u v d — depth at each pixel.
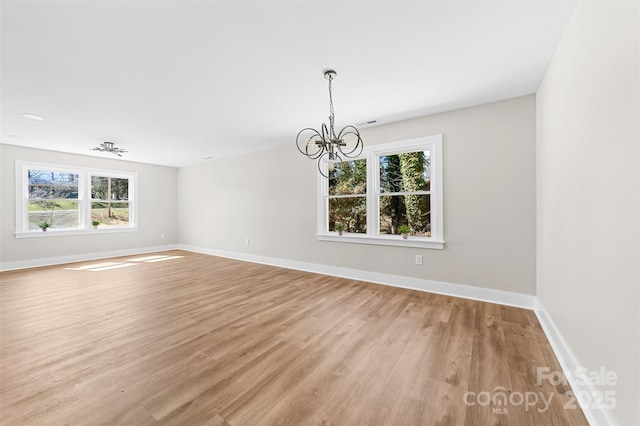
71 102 3.06
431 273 3.50
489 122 3.11
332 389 1.62
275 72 2.45
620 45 1.19
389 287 3.71
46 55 2.14
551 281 2.30
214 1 1.60
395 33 1.92
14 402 1.50
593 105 1.46
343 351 2.05
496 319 2.61
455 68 2.40
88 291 3.56
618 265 1.21
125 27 1.82
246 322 2.58
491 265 3.11
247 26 1.83
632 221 1.10
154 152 5.64
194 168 6.91
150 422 1.37
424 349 2.07
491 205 3.11
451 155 3.34
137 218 6.64
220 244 6.31
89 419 1.38
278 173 5.17
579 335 1.64
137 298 3.28
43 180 5.35
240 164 5.82
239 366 1.86
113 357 1.97
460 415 1.42
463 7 1.67
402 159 3.86
